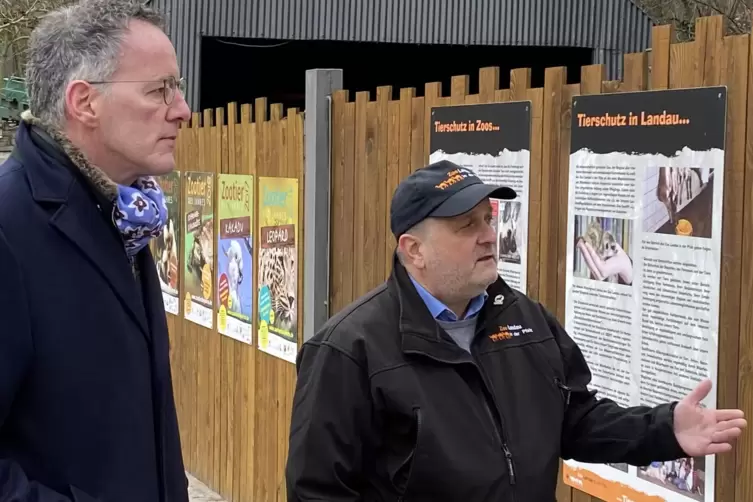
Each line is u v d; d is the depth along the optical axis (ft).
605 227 9.77
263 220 17.13
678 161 8.84
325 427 7.26
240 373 18.37
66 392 5.92
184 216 20.98
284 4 30.68
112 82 6.24
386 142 13.64
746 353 8.25
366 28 31.58
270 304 16.94
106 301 6.15
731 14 35.58
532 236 10.99
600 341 9.92
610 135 9.66
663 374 9.12
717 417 7.34
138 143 6.35
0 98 56.70
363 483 7.50
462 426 7.11
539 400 7.51
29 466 5.89
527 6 32.63
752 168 8.14
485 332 7.56
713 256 8.52
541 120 10.77
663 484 9.30
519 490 7.16
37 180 6.04
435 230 7.38
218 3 29.94
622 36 33.35
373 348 7.30
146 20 6.50
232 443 18.81
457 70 42.75
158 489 6.56
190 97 29.81
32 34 6.56
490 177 11.58
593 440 7.81
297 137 15.80
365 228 14.20
